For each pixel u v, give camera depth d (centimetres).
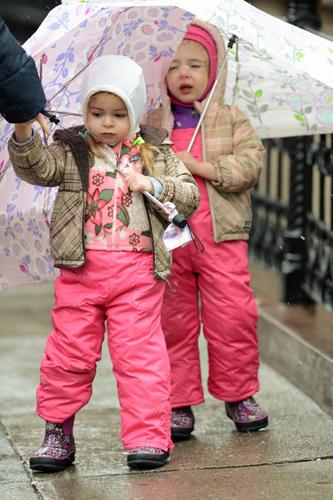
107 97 504
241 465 536
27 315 893
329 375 630
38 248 556
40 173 507
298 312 770
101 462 542
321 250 754
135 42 564
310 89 604
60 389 519
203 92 576
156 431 516
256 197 898
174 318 580
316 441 577
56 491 498
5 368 742
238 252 577
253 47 586
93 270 514
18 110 474
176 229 507
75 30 514
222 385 587
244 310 575
